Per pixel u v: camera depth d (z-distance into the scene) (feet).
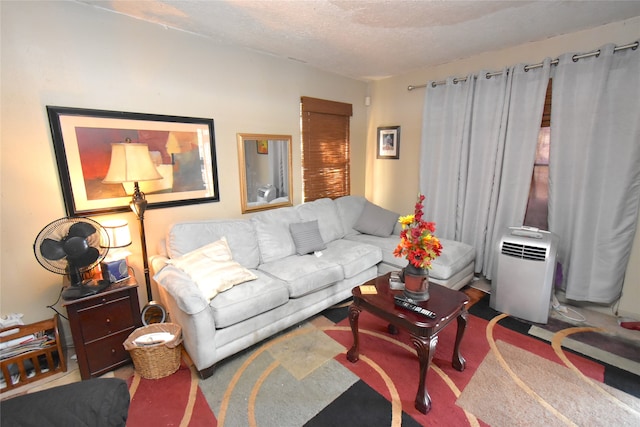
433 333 5.30
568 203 8.80
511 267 8.40
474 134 10.34
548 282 7.91
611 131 7.91
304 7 6.81
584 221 8.45
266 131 10.49
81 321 5.95
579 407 5.40
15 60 6.02
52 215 6.77
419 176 12.12
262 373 6.36
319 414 5.32
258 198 10.57
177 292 6.02
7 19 5.87
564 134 8.59
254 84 9.91
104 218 7.43
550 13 7.16
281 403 5.57
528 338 7.50
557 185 8.84
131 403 5.58
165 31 7.88
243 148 9.87
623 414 5.23
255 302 6.68
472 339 7.48
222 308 6.22
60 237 6.00
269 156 10.71
